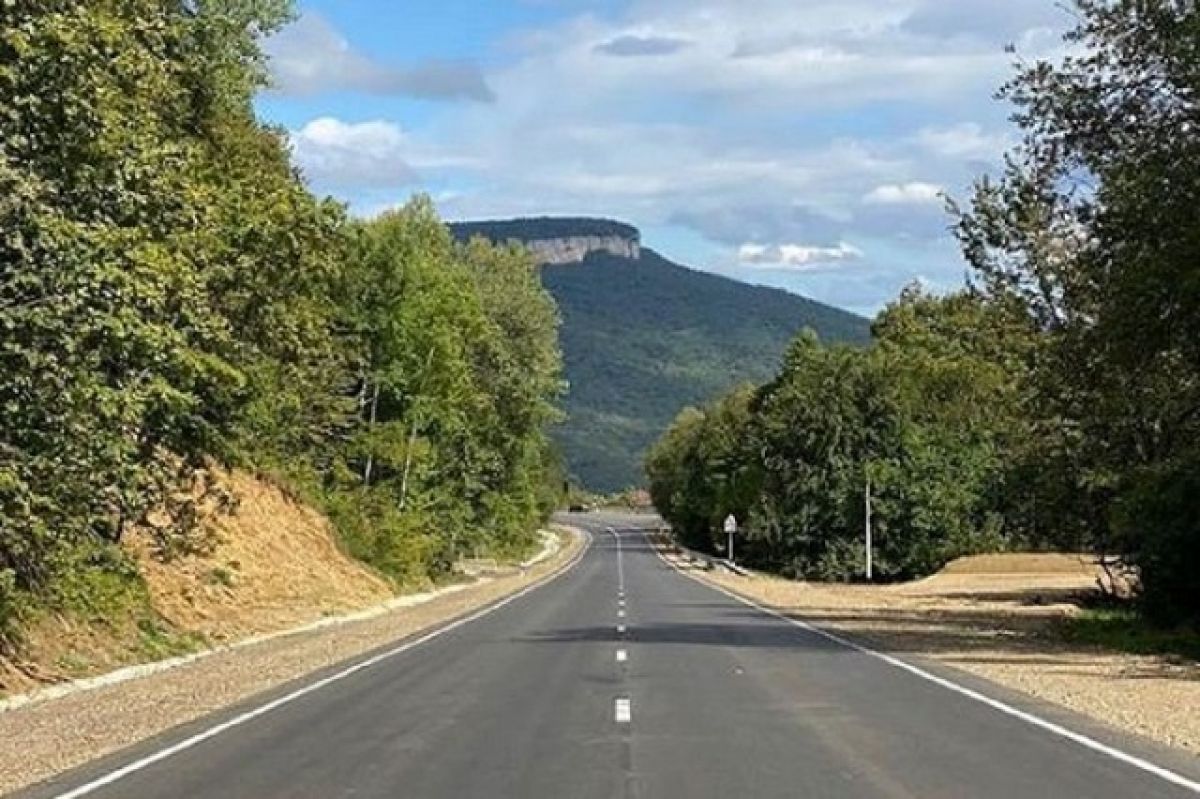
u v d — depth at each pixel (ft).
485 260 343.26
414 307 232.73
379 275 232.53
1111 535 139.54
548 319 346.54
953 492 303.07
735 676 77.77
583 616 142.82
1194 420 125.18
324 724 57.52
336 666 86.69
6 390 64.13
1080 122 111.65
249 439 125.39
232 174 116.98
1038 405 133.39
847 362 322.34
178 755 48.98
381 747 50.47
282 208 110.42
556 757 47.67
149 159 71.26
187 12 122.52
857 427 311.06
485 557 329.11
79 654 86.17
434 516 243.40
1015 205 123.85
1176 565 118.11
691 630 120.16
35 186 60.95
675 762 46.39
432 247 288.92
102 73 67.41
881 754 48.11
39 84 63.21
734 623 131.03
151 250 69.72
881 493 304.50
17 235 62.13
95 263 64.39
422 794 40.60
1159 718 60.03
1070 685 75.31
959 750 49.08
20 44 59.88
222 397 106.83
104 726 59.62
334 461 213.66
